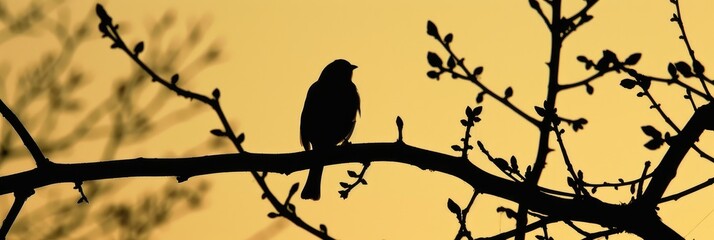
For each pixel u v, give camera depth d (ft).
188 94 21.40
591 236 22.13
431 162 22.81
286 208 20.61
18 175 21.79
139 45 20.88
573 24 20.35
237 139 22.58
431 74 20.97
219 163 22.68
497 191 22.25
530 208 22.22
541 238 22.25
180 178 22.53
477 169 22.68
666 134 20.62
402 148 23.36
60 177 21.98
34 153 21.93
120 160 22.35
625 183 22.31
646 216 21.86
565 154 21.62
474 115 22.31
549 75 20.68
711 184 21.93
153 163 22.44
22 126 21.91
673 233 21.80
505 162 22.25
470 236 21.35
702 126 20.88
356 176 23.43
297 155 23.13
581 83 20.45
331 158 23.25
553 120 20.93
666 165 21.68
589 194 22.12
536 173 21.76
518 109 21.04
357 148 23.15
